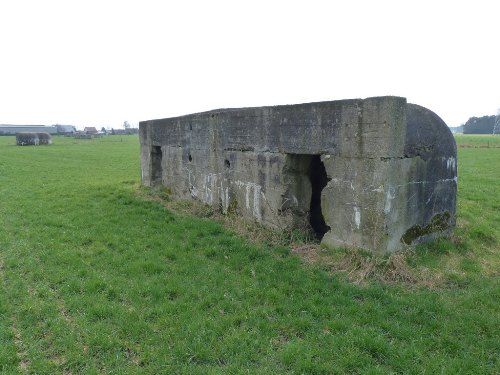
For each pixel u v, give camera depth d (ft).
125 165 75.72
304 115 22.90
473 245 22.89
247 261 22.11
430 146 21.31
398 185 19.92
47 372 13.07
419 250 21.15
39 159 84.48
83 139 203.72
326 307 16.60
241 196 29.32
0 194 42.52
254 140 27.17
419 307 16.25
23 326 15.79
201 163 34.32
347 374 12.75
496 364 13.01
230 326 15.49
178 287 18.88
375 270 19.17
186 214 33.32
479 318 15.37
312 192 27.48
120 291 18.58
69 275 20.27
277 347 14.33
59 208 35.50
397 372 12.80
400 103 18.99
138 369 13.12
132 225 29.86
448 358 13.26
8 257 22.95
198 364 13.47
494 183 48.39
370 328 14.92
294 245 23.97
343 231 21.68
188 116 35.53
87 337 14.75
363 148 19.98
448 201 23.15
